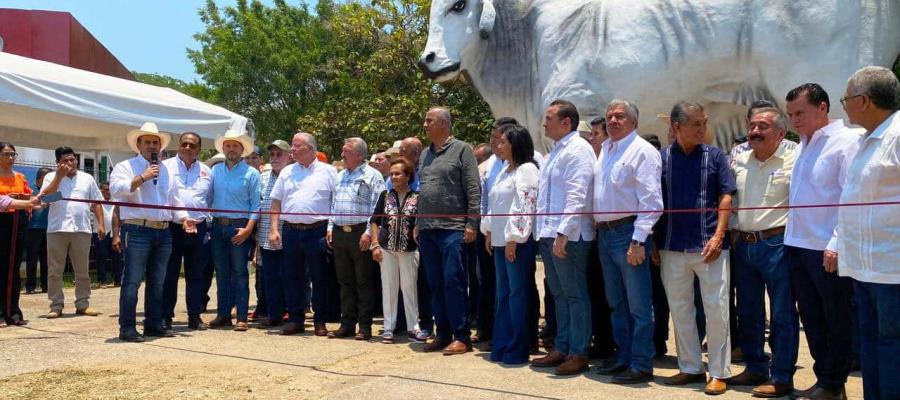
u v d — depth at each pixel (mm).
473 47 7160
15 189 7770
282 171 7160
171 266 7191
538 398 4422
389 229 6375
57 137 11359
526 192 5332
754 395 4473
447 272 5867
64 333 6840
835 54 5711
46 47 15836
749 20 6008
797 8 5816
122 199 6348
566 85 6582
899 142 3555
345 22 21859
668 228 4664
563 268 5027
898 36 5812
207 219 7438
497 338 5570
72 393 4523
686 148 4676
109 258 12227
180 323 7699
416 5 18375
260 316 8008
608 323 5684
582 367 5066
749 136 4660
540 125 6969
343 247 6664
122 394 4516
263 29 29375
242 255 7180
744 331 4754
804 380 5012
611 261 4867
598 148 5789
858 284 3879
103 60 18297
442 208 5863
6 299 7297
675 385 4750
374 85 19031
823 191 4242
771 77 5965
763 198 4594
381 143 16750
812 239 4289
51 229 8031
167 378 4930
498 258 5559
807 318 4414
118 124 9672
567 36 6711
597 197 4887
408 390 4609
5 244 7246
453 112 15305
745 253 4645
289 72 29078
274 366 5383
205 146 10430
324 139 19828
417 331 6582
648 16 6355
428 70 7184
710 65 6188
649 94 6344
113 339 6516
